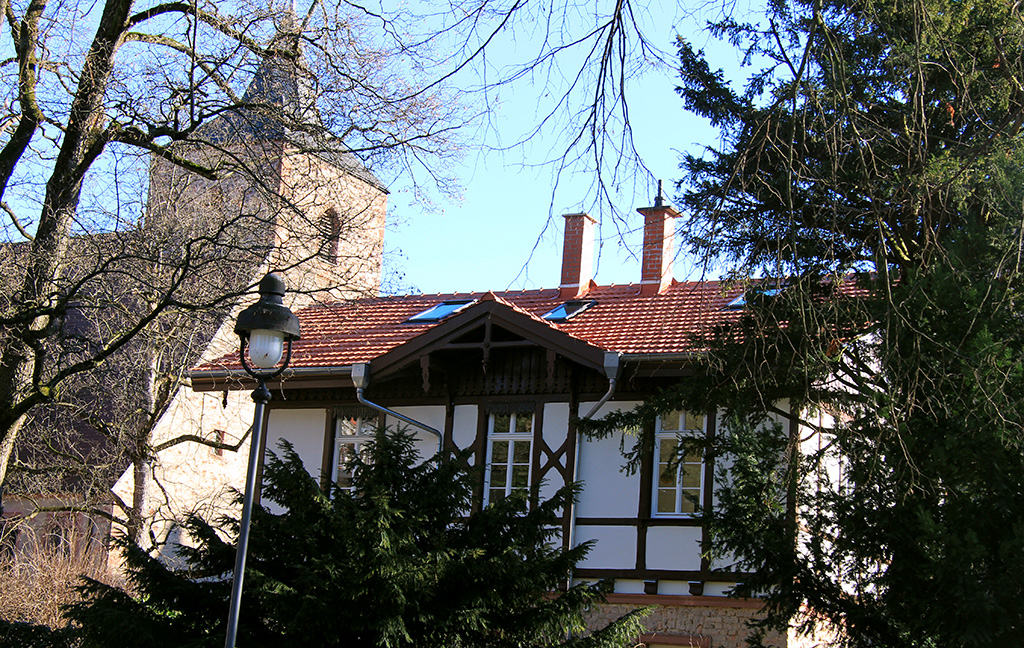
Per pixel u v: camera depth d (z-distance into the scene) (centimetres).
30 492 2345
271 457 1220
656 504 1767
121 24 1316
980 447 994
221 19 1345
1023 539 978
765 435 1286
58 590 1916
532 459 1859
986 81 930
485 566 1152
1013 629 997
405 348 1911
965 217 1049
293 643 1100
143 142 1334
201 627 1151
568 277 2225
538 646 1191
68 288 1341
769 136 683
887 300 747
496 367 1923
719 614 1670
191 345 2206
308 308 2347
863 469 1106
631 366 1777
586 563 1772
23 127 1284
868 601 1156
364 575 1097
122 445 2197
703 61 1404
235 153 1473
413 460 1259
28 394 1319
